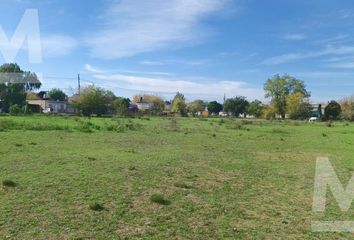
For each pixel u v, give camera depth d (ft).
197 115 362.12
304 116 336.90
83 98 247.09
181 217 28.12
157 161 52.01
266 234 25.53
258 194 36.76
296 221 28.71
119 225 25.59
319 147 84.58
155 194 32.86
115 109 262.88
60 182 36.11
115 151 60.59
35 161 47.21
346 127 185.88
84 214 27.40
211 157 60.18
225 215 29.30
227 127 148.77
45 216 26.53
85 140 77.15
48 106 353.10
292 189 39.55
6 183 34.32
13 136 77.36
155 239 23.49
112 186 35.78
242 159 60.29
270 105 351.46
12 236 22.81
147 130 114.73
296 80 352.28
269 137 108.78
